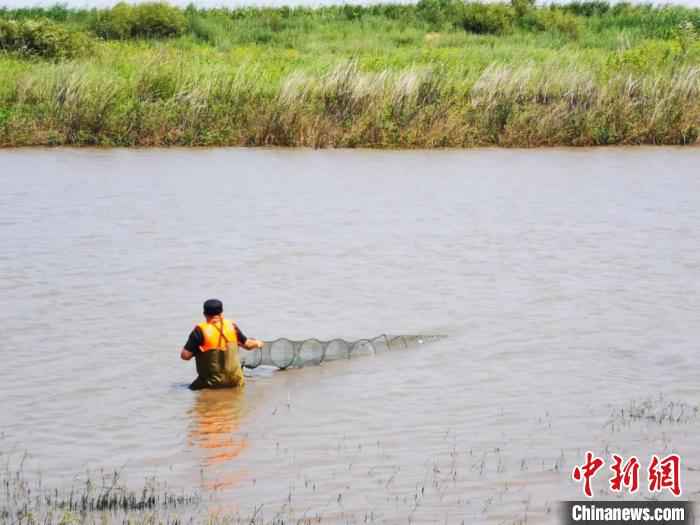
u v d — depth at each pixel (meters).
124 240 52.69
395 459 25.91
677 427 27.94
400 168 81.06
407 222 58.66
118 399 30.48
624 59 108.31
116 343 35.81
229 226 56.72
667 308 40.50
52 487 24.27
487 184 73.31
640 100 100.75
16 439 27.30
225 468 25.42
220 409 29.78
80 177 73.50
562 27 163.88
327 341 34.50
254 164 82.00
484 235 55.00
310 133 93.50
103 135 90.81
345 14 173.00
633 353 34.72
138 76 98.44
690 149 95.19
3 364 33.41
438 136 94.88
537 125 96.69
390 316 39.34
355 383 32.09
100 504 23.20
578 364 33.59
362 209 62.62
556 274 46.25
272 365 33.59
